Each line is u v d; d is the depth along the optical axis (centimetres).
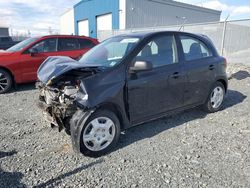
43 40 803
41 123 476
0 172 312
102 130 357
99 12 2541
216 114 527
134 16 2303
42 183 291
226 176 305
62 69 370
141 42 403
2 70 722
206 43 512
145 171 316
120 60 379
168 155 356
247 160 342
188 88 461
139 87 387
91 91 341
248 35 1217
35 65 775
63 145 385
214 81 514
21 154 357
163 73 416
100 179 300
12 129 447
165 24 2594
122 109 374
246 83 836
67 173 312
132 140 403
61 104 355
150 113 414
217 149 373
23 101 640
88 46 890
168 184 290
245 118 502
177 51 448
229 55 1239
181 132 434
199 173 311
